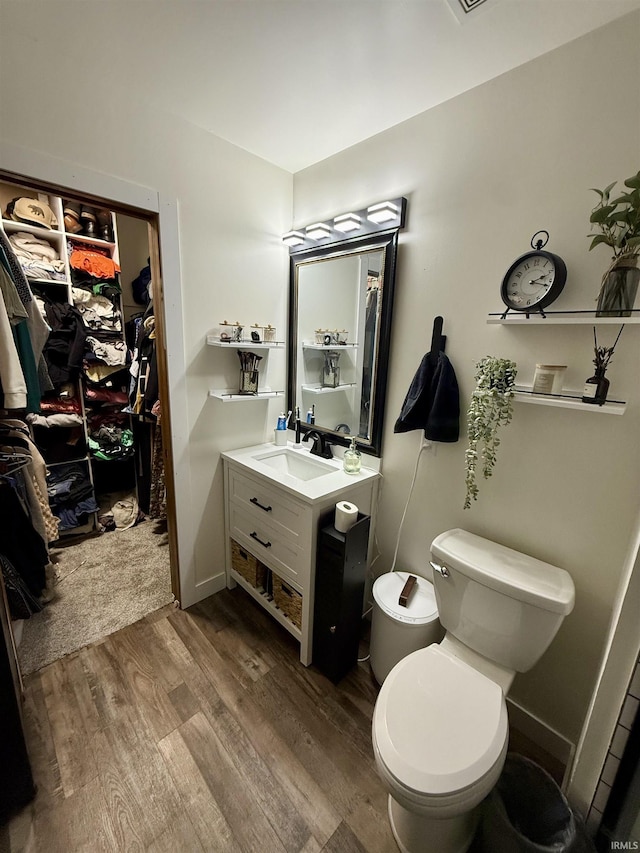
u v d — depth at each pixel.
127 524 2.81
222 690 1.53
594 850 0.89
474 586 1.25
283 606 1.77
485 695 1.10
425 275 1.54
